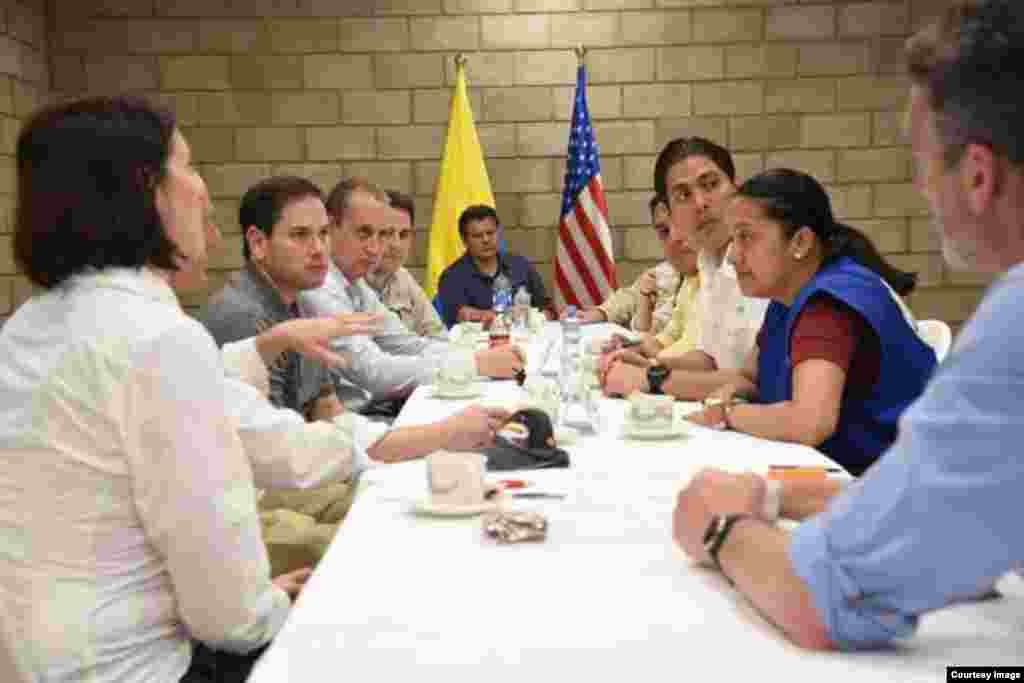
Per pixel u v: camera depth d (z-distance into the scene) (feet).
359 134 22.27
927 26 2.73
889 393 6.69
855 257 7.16
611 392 8.81
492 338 13.83
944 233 2.79
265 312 9.04
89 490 3.86
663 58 22.18
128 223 4.19
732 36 22.11
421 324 17.22
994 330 2.61
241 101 22.06
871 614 2.94
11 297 19.47
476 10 22.08
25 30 20.54
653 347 12.75
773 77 22.18
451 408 8.44
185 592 3.90
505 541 4.25
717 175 9.98
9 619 3.85
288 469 5.30
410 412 8.24
